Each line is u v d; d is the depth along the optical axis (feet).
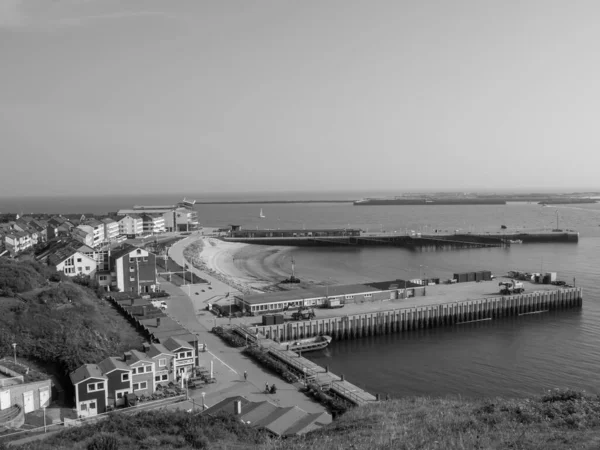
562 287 456.45
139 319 292.61
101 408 199.82
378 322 371.15
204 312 373.20
